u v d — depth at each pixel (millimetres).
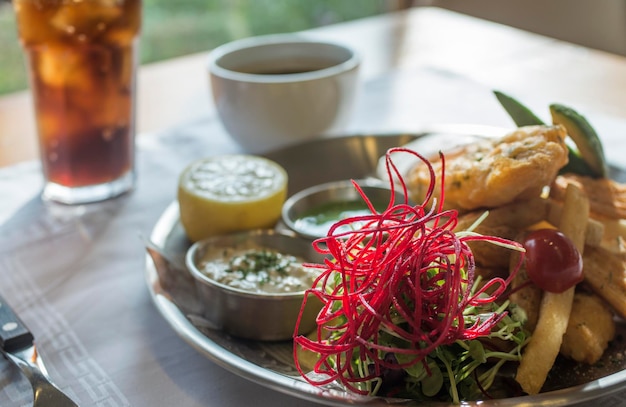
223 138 891
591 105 918
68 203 787
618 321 631
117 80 768
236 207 706
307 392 553
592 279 621
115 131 778
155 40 1260
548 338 582
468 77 1000
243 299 628
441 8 1435
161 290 646
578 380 590
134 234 746
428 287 566
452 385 560
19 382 603
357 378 562
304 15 1369
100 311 666
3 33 1170
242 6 1319
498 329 584
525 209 646
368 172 795
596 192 679
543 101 924
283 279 656
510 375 588
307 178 787
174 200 783
